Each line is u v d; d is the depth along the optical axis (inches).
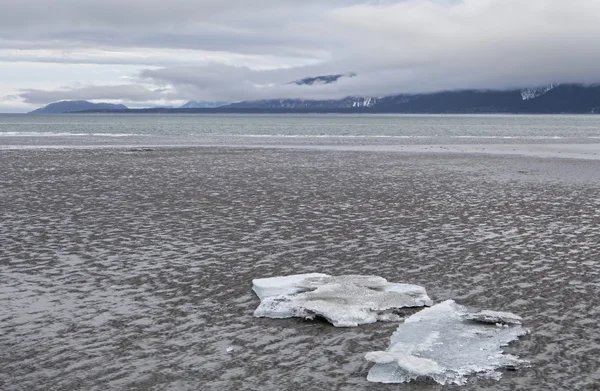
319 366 469.4
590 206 1183.6
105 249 823.7
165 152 2407.7
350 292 620.4
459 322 550.0
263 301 595.8
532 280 693.3
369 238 896.3
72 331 537.0
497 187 1449.3
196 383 440.1
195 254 802.2
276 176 1621.6
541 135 4594.0
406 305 599.8
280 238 893.2
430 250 828.0
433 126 6894.7
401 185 1467.8
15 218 1021.8
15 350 495.5
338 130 5295.3
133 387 433.7
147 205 1156.5
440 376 445.4
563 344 511.8
